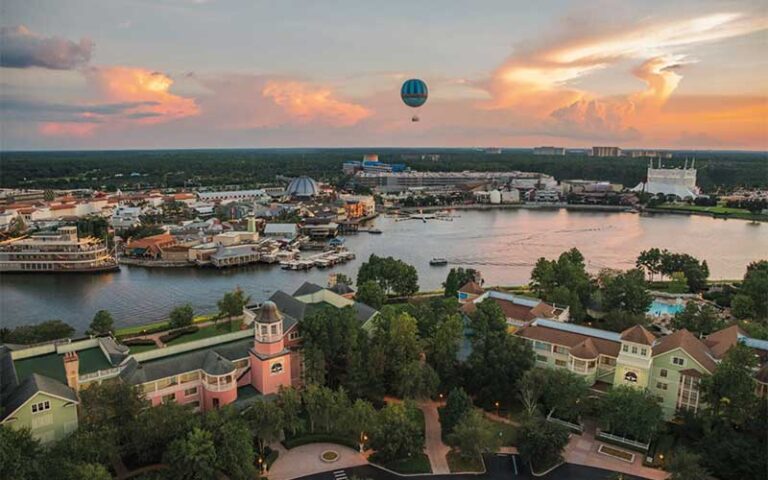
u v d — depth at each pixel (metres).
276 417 119.25
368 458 121.19
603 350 143.75
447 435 126.44
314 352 140.88
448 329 150.25
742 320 191.75
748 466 106.69
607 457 121.38
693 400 129.12
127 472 111.69
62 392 115.38
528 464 119.19
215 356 132.62
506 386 139.38
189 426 111.88
